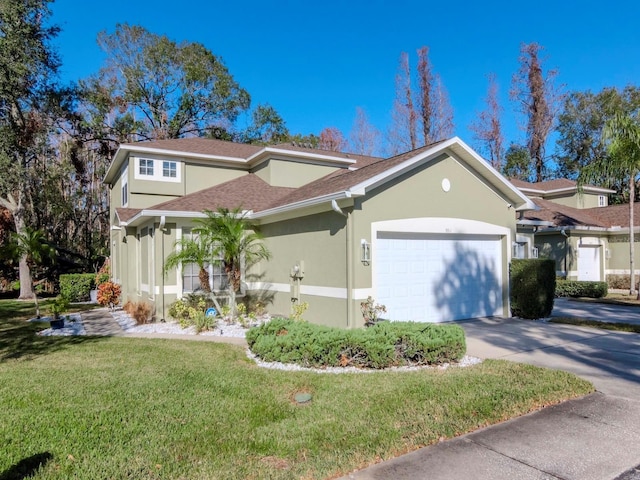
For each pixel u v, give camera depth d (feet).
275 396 16.79
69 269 83.35
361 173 35.19
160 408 15.55
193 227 38.40
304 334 22.34
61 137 96.17
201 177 53.01
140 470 11.18
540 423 14.17
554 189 81.87
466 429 13.61
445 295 34.22
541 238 64.69
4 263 73.56
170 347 26.18
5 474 10.99
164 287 36.70
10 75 61.36
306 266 33.68
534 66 102.94
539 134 104.01
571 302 48.37
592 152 104.83
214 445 12.59
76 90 76.23
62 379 19.43
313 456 11.88
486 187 36.22
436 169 33.09
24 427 13.94
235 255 34.58
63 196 95.71
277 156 51.19
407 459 11.76
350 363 20.95
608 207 73.92
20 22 62.23
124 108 100.42
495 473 10.94
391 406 15.38
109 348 26.17
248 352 24.61
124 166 52.60
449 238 34.58
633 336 28.35
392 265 31.35
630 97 95.09
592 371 20.12
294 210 33.35
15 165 64.13
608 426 13.87
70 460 11.73
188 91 104.68
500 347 25.36
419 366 21.04
